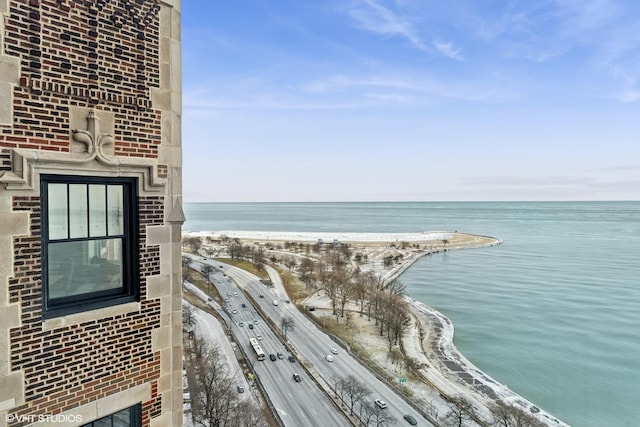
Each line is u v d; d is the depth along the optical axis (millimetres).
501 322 70438
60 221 5730
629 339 62812
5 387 5137
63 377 5664
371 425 37281
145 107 6555
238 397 41750
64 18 5621
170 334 6980
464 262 132375
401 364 51719
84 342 5895
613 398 45781
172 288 7008
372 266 123250
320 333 63531
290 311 75688
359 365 51094
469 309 77875
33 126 5328
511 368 53031
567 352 58188
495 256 145000
